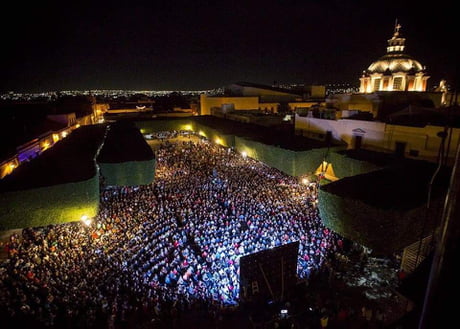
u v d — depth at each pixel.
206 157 40.38
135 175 28.88
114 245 18.52
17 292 13.74
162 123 64.75
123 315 13.52
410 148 23.08
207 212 23.38
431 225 14.65
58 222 20.05
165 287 15.55
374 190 16.22
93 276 15.59
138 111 82.19
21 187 19.08
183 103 102.50
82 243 18.55
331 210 16.50
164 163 38.38
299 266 17.31
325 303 14.55
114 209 23.88
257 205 24.27
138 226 20.83
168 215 22.81
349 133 28.86
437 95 34.56
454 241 2.57
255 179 30.59
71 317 13.05
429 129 21.47
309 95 71.75
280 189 27.88
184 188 28.75
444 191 14.32
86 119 66.75
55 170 23.19
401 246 14.08
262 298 14.77
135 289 15.13
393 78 40.94
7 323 12.41
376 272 17.00
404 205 13.99
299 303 14.66
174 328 13.34
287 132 38.81
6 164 27.66
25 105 62.72
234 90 73.44
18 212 18.73
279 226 20.92
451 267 2.61
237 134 41.28
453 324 2.64
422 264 7.32
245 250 18.31
